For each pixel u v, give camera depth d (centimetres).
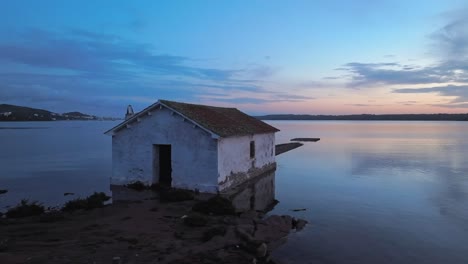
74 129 14888
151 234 1184
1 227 1256
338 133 11056
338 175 2878
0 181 2550
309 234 1355
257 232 1290
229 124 2239
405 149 5381
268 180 2592
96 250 1016
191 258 972
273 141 3027
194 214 1416
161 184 2030
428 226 1495
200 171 1933
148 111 2014
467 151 5022
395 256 1163
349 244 1262
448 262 1123
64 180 2584
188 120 1923
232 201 1853
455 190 2269
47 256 954
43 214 1487
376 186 2402
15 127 17150
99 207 1595
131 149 2080
